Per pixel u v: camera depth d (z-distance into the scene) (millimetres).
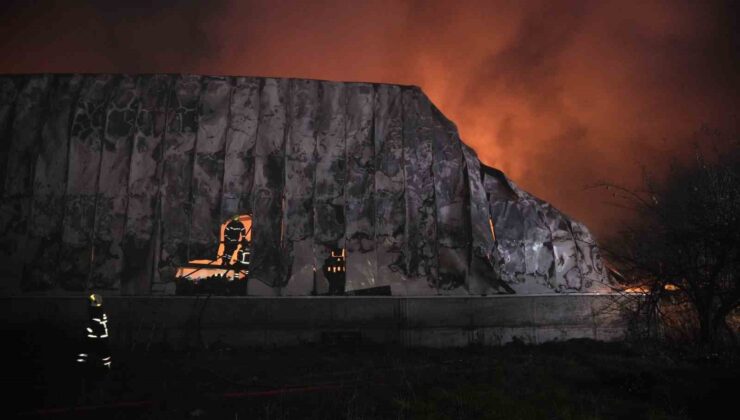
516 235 12844
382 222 12414
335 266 11984
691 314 11547
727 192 10820
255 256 11773
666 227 11156
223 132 12477
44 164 11930
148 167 12102
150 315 11203
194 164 12195
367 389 7816
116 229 11703
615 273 13078
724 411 6707
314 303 11609
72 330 10969
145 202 11898
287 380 8422
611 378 8367
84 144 12109
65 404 6891
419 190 12781
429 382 8242
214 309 11344
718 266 10422
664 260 11195
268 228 11977
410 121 13266
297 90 13016
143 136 12273
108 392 7465
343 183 12523
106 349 8188
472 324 11961
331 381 8375
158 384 8008
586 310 12430
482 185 13125
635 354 10773
